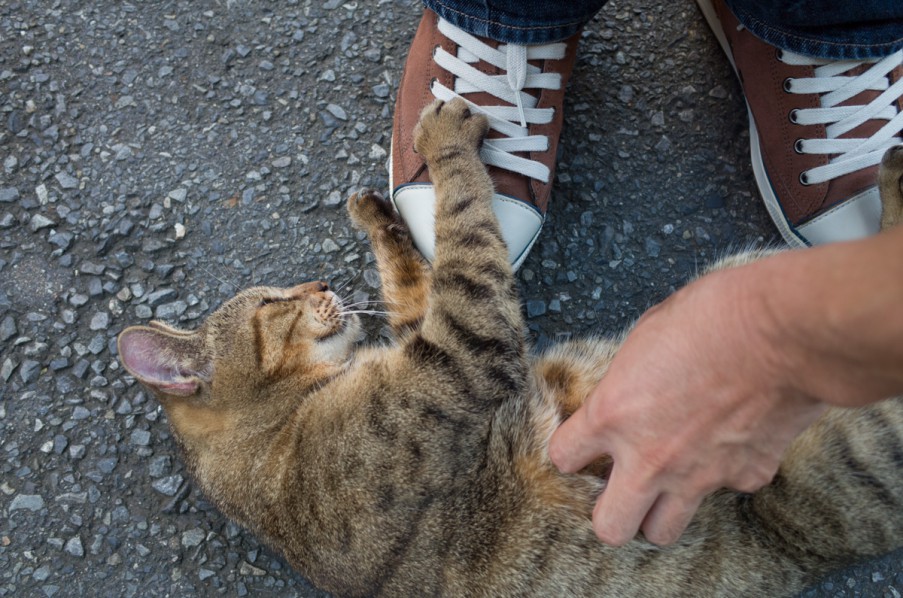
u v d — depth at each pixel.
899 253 0.26
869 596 0.53
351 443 0.48
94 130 0.62
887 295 0.26
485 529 0.46
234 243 0.60
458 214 0.51
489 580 0.46
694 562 0.46
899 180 0.52
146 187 0.61
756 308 0.31
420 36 0.58
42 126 0.62
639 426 0.36
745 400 0.33
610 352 0.53
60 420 0.56
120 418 0.56
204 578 0.54
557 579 0.46
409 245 0.56
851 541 0.46
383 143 0.62
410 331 0.53
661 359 0.35
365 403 0.48
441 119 0.54
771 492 0.46
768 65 0.56
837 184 0.55
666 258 0.59
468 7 0.54
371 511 0.47
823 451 0.46
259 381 0.52
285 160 0.61
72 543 0.54
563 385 0.52
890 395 0.30
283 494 0.49
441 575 0.46
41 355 0.57
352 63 0.64
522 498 0.47
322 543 0.48
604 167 0.61
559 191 0.60
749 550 0.46
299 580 0.54
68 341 0.58
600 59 0.63
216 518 0.55
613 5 0.65
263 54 0.64
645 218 0.60
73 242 0.59
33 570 0.54
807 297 0.29
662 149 0.61
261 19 0.65
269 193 0.61
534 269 0.59
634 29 0.64
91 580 0.54
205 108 0.63
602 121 0.62
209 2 0.65
